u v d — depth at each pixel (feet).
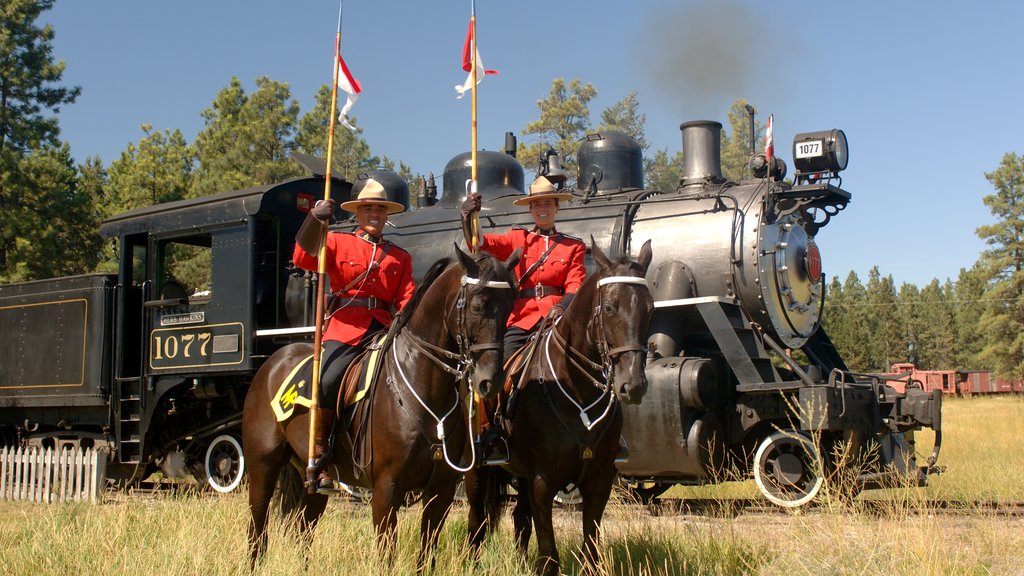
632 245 32.09
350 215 39.63
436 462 16.99
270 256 35.70
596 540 17.83
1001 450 43.04
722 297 30.32
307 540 19.15
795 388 28.19
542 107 148.87
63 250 87.40
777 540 20.65
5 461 38.81
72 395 38.29
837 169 32.65
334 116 19.60
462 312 15.76
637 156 37.40
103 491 35.65
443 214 36.11
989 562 18.75
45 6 88.28
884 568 16.53
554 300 20.49
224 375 34.73
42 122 86.94
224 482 36.35
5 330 41.57
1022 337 144.66
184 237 36.76
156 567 18.26
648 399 28.40
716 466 28.94
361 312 18.93
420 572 17.08
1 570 19.48
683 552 19.15
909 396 30.17
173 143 135.85
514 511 20.21
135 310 38.58
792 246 31.83
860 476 27.68
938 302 263.29
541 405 17.98
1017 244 149.38
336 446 18.13
